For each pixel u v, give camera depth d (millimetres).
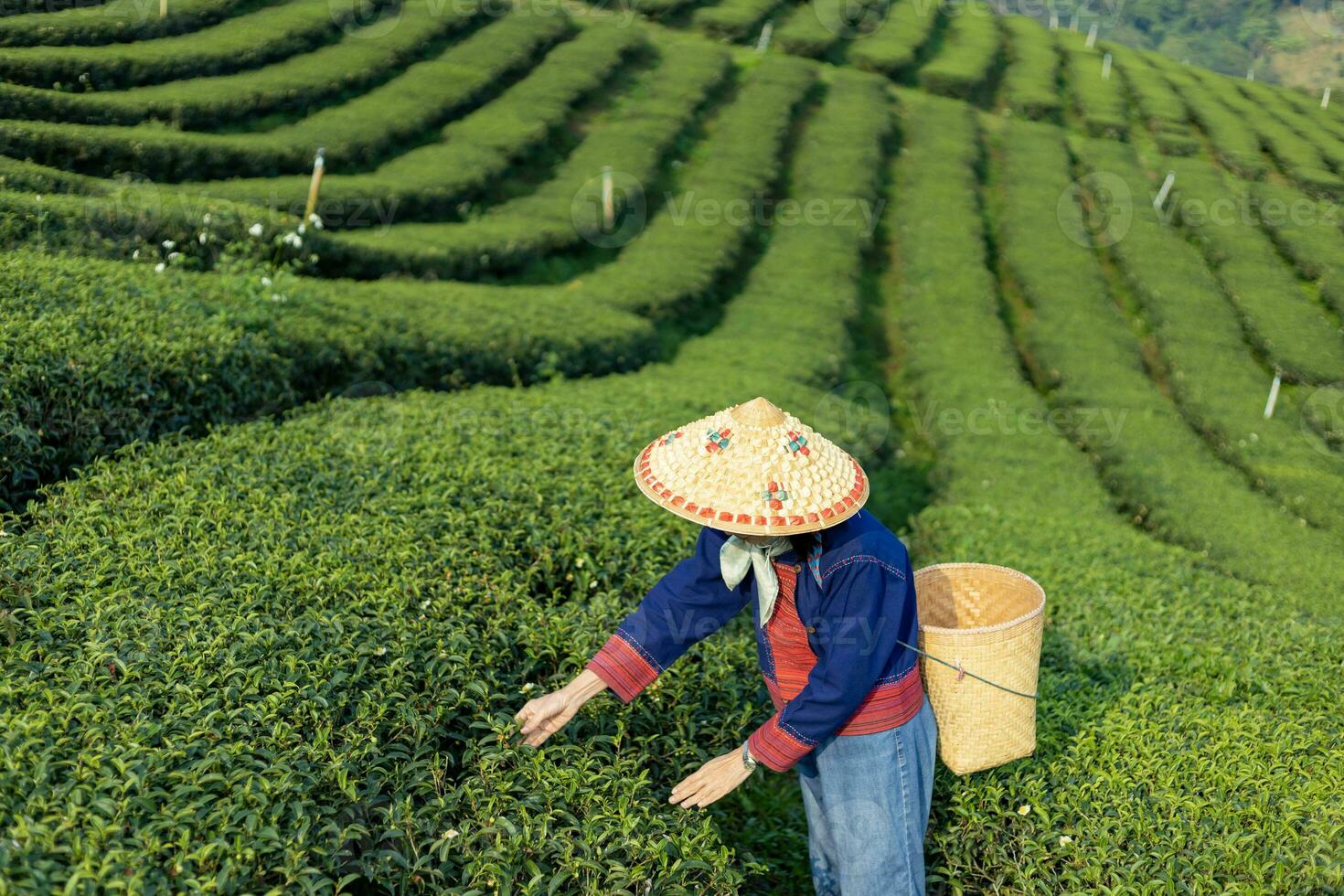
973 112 28078
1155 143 27984
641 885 3166
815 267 19172
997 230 22531
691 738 4168
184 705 3234
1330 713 5094
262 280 9133
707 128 24656
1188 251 21359
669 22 29891
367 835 3104
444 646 3965
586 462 6723
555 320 13344
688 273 17656
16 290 7430
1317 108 33531
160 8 20031
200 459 5863
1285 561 10836
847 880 3178
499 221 18062
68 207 10969
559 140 22438
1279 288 19734
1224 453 14586
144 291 8383
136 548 4367
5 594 3793
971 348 17094
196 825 2756
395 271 14828
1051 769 4043
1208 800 3773
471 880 3045
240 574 4246
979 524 9102
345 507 5312
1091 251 21359
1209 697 5254
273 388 8148
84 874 2451
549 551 5273
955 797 3869
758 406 3043
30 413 5992
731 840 4398
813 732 2986
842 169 23219
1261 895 3223
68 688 3209
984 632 3229
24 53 16906
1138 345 18000
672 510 2986
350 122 19375
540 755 3479
